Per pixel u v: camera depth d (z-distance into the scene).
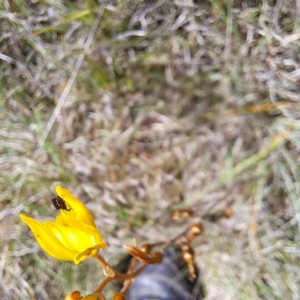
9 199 0.18
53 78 0.19
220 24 0.17
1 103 0.18
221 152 0.19
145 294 0.17
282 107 0.17
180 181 0.19
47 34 0.17
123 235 0.18
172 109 0.20
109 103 0.19
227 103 0.19
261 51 0.17
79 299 0.11
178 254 0.18
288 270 0.17
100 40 0.18
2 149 0.19
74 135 0.19
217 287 0.18
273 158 0.18
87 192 0.19
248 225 0.18
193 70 0.19
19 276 0.18
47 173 0.19
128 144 0.20
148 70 0.19
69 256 0.10
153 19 0.18
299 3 0.16
